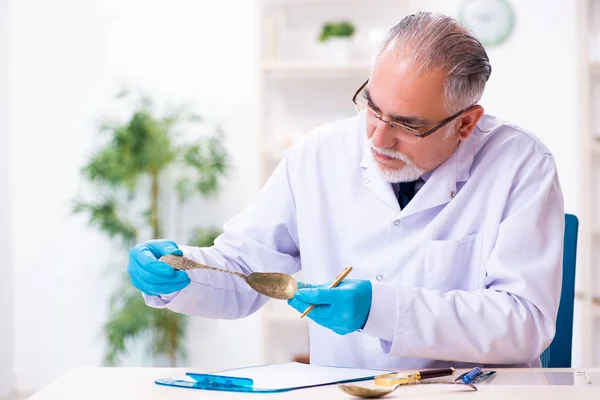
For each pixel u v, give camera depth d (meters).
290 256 1.74
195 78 3.80
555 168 1.57
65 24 3.85
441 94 1.41
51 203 3.88
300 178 1.70
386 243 1.60
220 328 3.85
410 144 1.45
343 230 1.66
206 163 3.63
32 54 3.86
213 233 3.65
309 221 1.67
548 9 3.48
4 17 3.81
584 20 3.27
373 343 1.56
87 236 3.88
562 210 1.55
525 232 1.47
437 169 1.57
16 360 3.93
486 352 1.37
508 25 3.50
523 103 3.51
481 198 1.56
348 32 3.39
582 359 3.29
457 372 1.32
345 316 1.28
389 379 1.16
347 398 1.08
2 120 3.80
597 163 3.49
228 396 1.11
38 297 3.91
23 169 3.88
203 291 1.55
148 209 3.78
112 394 1.13
